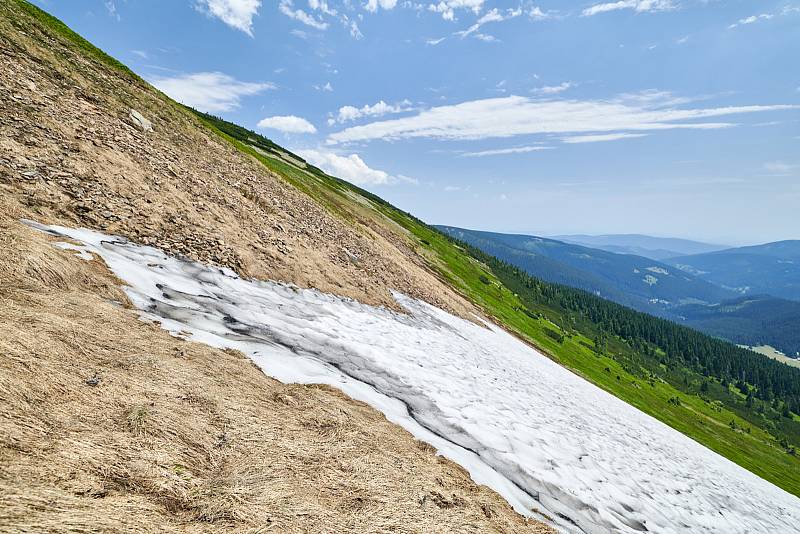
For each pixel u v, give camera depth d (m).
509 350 48.72
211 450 7.11
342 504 7.19
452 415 17.23
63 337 7.83
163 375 8.47
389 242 80.50
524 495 13.70
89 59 32.44
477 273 148.38
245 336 14.39
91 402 6.65
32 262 10.02
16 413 5.54
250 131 143.00
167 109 35.88
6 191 13.31
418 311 35.94
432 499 8.84
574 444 21.73
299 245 27.62
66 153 17.45
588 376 92.31
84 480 5.22
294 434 8.85
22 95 19.03
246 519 5.79
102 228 15.54
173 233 18.52
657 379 167.00
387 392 16.47
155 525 5.09
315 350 16.69
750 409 176.50
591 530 13.77
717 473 38.91
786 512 35.91
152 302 13.05
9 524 4.09
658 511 18.83
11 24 26.11
